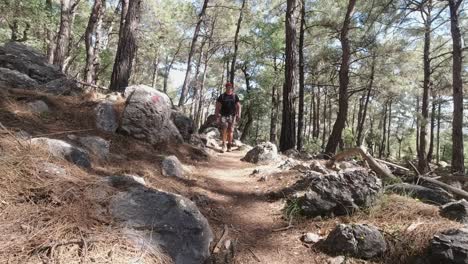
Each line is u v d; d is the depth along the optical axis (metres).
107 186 3.19
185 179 5.05
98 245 2.49
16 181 2.89
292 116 10.98
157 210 3.01
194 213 3.15
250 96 28.02
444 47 20.20
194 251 2.94
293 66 11.08
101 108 5.54
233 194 4.99
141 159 5.04
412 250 3.23
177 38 31.22
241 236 3.72
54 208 2.74
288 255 3.44
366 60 22.38
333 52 22.86
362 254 3.29
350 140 22.03
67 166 3.48
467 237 3.06
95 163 4.20
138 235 2.73
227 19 26.95
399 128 46.25
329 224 3.92
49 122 4.82
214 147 9.66
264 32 22.86
